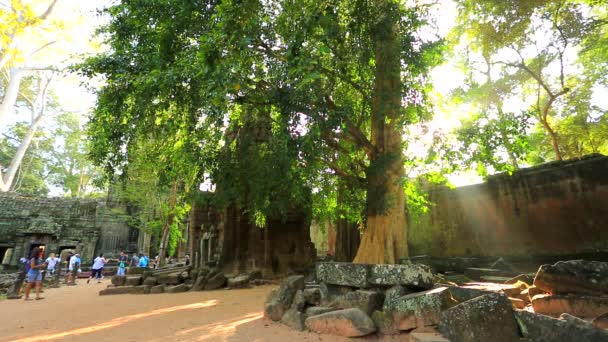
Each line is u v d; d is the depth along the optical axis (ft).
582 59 66.54
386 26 29.25
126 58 33.55
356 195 43.73
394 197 33.12
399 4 30.58
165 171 43.57
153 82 28.89
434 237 53.72
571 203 40.86
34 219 110.22
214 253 62.34
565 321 12.18
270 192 43.50
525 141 34.47
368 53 29.60
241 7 26.21
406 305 16.01
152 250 121.29
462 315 13.58
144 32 32.96
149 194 81.41
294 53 25.52
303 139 26.30
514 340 12.68
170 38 31.37
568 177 41.63
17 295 43.04
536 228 43.37
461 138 35.42
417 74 31.63
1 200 113.29
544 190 43.50
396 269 18.03
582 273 16.53
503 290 20.85
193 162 39.83
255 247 53.98
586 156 40.75
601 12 59.21
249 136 45.09
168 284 46.55
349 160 40.98
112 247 118.83
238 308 27.63
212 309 27.53
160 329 20.13
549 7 53.11
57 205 118.93
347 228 59.11
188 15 30.73
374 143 34.91
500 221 47.01
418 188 50.06
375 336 16.40
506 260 44.27
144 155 47.73
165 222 79.00
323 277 20.79
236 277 48.57
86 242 114.62
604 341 11.28
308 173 35.91
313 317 18.31
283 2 29.22
